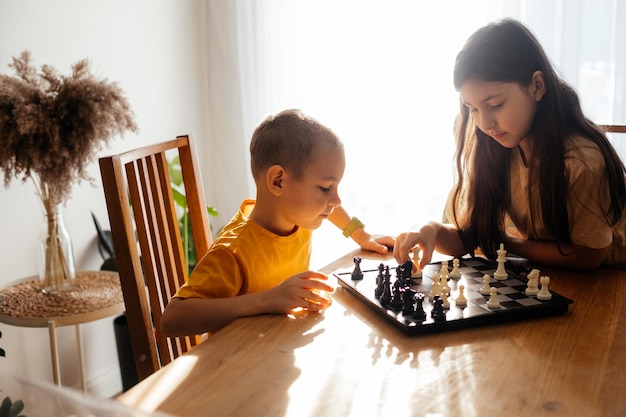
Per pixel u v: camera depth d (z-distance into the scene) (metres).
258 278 1.29
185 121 2.96
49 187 1.87
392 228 2.79
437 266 1.33
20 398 0.61
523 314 1.05
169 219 1.52
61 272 2.01
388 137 2.73
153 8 2.72
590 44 2.35
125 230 1.25
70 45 2.32
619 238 1.40
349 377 0.85
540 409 0.76
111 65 2.51
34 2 2.17
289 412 0.76
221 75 3.00
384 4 2.64
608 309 1.10
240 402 0.78
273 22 2.85
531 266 1.37
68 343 2.42
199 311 1.10
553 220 1.36
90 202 2.47
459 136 1.55
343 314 1.09
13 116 1.78
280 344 0.96
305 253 1.43
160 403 0.78
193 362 0.89
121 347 2.39
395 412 0.76
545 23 2.38
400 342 0.96
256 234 1.28
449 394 0.80
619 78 2.32
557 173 1.33
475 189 1.50
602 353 0.92
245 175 3.05
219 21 2.95
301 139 1.24
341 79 2.78
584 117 1.42
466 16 2.52
